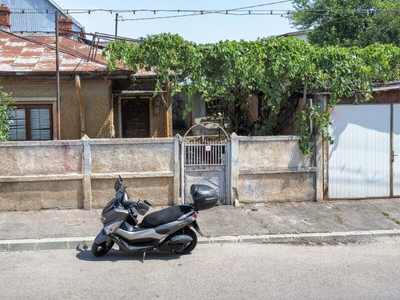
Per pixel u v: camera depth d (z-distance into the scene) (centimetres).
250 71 1031
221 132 1491
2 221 912
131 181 1002
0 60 1267
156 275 665
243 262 725
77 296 586
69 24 1917
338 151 1068
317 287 615
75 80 1196
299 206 1033
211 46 1024
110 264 717
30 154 970
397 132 1086
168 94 1382
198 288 612
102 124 1270
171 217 747
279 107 1173
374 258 746
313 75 1041
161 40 1026
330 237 857
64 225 893
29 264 719
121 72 1203
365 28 2036
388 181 1088
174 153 1009
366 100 1059
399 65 1103
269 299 574
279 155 1045
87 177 983
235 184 1026
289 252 780
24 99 1226
